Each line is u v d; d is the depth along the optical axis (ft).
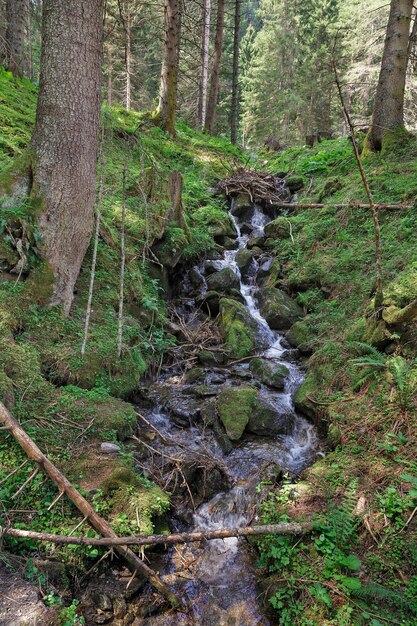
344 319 20.88
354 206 26.91
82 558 10.61
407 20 30.50
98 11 17.25
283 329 24.30
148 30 73.87
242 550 12.40
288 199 36.14
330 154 39.29
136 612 10.36
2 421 11.57
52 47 16.74
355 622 9.29
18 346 15.11
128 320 20.11
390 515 11.41
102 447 13.42
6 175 16.94
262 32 111.65
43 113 17.11
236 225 34.76
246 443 16.31
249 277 29.07
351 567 10.23
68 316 17.92
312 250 27.32
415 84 53.01
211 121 60.29
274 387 19.66
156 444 15.70
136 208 26.07
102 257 21.33
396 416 14.08
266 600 10.66
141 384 19.33
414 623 9.20
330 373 18.02
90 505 11.19
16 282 16.49
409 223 22.72
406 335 15.98
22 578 9.75
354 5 72.13
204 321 24.76
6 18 39.83
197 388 18.88
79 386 15.94
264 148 65.62
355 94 61.93
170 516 13.28
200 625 10.39
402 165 28.45
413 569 10.21
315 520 11.69
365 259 23.07
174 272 26.91
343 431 14.96
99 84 17.85
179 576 11.53
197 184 36.88
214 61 58.75
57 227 17.22
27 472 11.59
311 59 86.17
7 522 10.62
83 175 17.71
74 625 9.25
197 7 73.61
